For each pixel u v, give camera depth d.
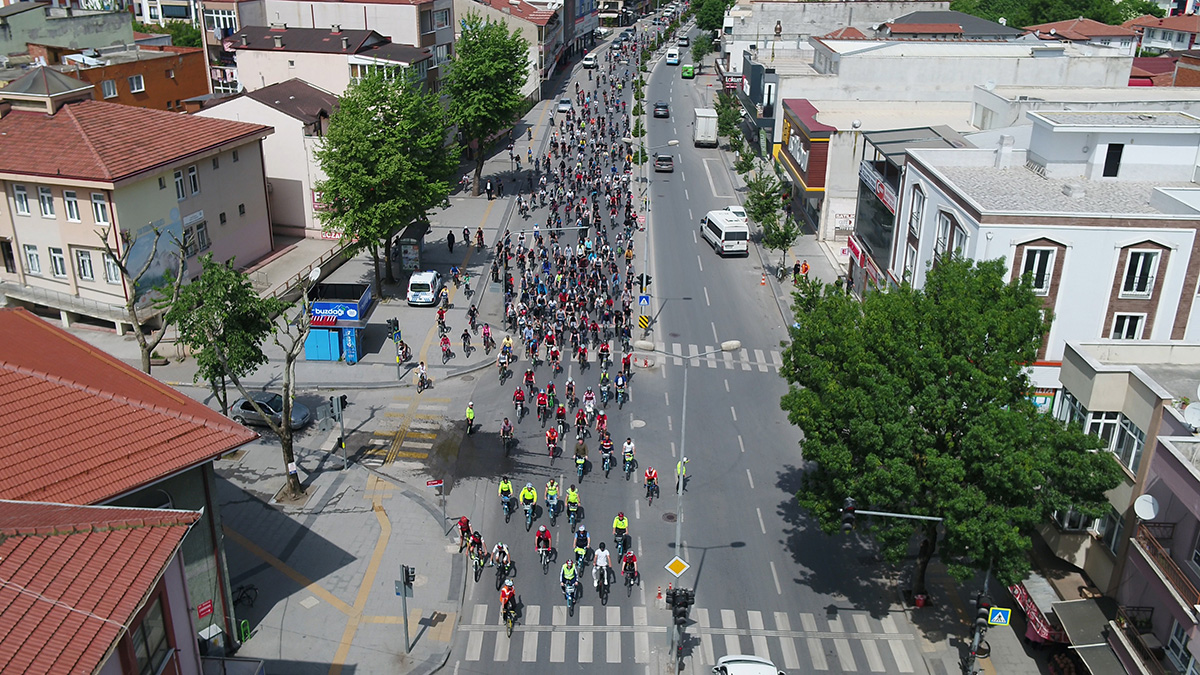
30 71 57.28
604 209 82.62
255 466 43.28
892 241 54.09
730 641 33.28
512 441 46.28
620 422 48.41
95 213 52.09
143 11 151.62
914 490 29.36
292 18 94.75
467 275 67.19
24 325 32.88
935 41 93.69
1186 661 26.05
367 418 48.00
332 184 60.00
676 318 61.31
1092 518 32.06
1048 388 41.78
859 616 34.62
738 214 75.06
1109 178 48.44
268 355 53.97
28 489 24.17
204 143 57.94
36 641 16.75
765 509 41.12
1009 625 34.09
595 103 125.75
